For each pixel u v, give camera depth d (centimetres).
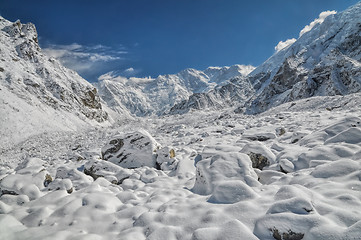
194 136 1755
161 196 512
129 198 536
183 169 789
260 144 714
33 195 554
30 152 2819
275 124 1528
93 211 449
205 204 417
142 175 777
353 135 625
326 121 1247
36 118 5084
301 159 582
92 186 598
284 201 330
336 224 276
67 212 446
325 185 390
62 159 1562
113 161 1091
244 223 332
